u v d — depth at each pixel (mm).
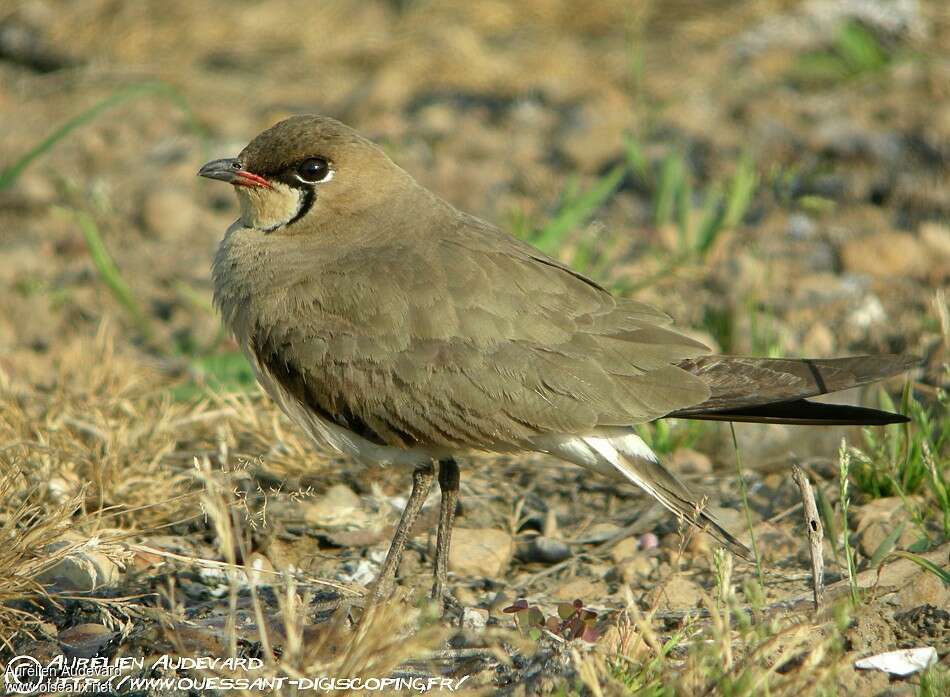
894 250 17031
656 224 18172
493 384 9820
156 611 9469
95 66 25125
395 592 9531
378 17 27016
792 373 9727
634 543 11109
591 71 24578
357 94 23750
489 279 10023
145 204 19312
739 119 21922
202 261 18234
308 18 26844
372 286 10094
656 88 23516
